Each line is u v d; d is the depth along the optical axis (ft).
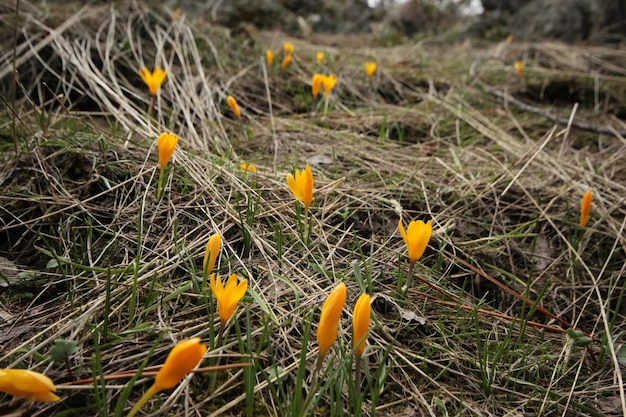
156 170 1.49
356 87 2.88
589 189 1.80
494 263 1.49
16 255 1.27
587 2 4.70
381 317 1.15
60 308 1.08
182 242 1.27
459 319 1.22
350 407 0.89
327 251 1.33
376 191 1.62
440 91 2.97
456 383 1.05
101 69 2.48
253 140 2.08
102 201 1.40
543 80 3.08
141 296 1.10
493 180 1.81
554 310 1.40
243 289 0.90
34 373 0.73
